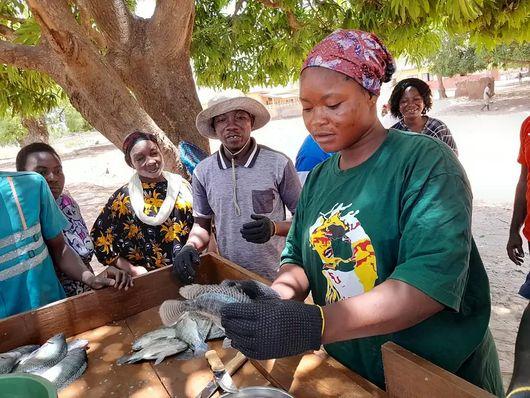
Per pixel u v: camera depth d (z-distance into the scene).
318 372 1.29
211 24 6.09
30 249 1.93
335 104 1.09
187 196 2.78
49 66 3.14
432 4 3.90
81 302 1.80
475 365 1.26
